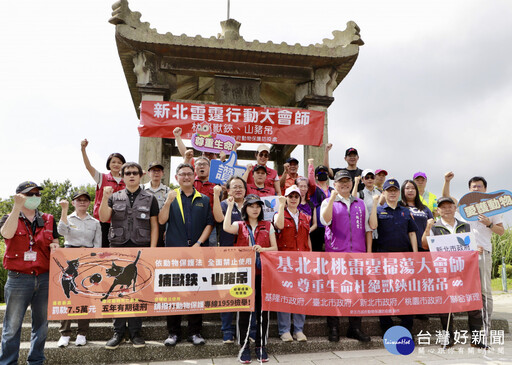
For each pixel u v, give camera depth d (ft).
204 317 16.20
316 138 23.77
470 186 16.56
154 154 22.72
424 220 17.04
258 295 14.12
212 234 16.29
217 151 21.76
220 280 13.75
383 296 14.51
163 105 22.34
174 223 14.61
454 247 15.19
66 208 14.67
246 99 24.95
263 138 23.25
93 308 12.92
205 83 29.60
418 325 16.57
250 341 14.60
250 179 19.88
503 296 35.42
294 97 30.04
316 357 13.96
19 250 12.26
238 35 25.14
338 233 15.61
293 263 14.19
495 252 47.70
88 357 13.53
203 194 16.63
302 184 18.16
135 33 22.53
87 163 17.38
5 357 12.01
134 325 13.84
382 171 20.42
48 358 13.43
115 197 14.64
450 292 14.80
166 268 13.52
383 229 16.26
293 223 15.38
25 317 15.87
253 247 14.11
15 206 11.84
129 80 27.12
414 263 14.89
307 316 16.83
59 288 12.80
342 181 16.02
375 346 15.10
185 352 13.85
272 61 24.84
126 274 13.29
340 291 14.32
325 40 25.80
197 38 23.34
